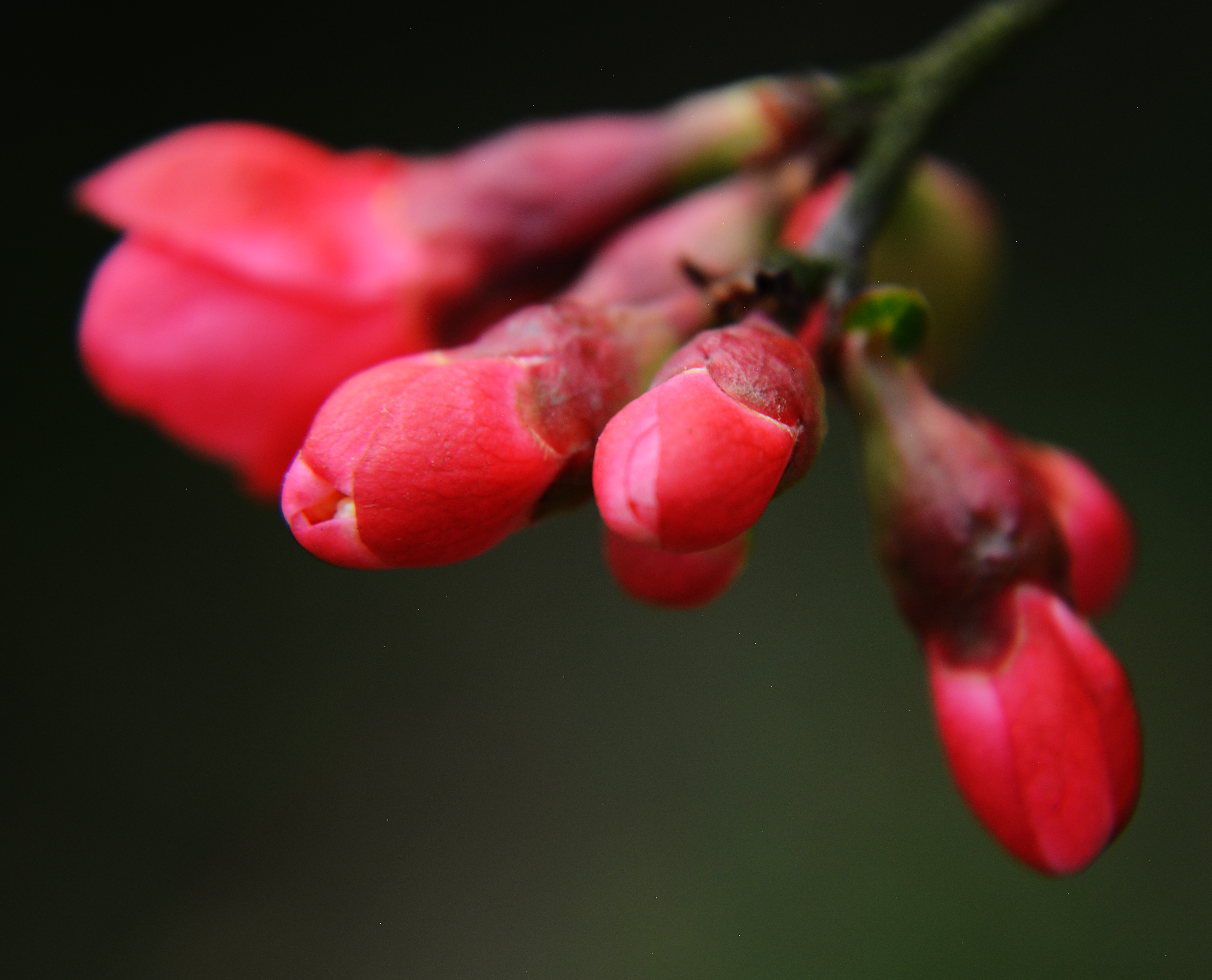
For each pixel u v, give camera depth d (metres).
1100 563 0.18
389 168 0.19
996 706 0.17
